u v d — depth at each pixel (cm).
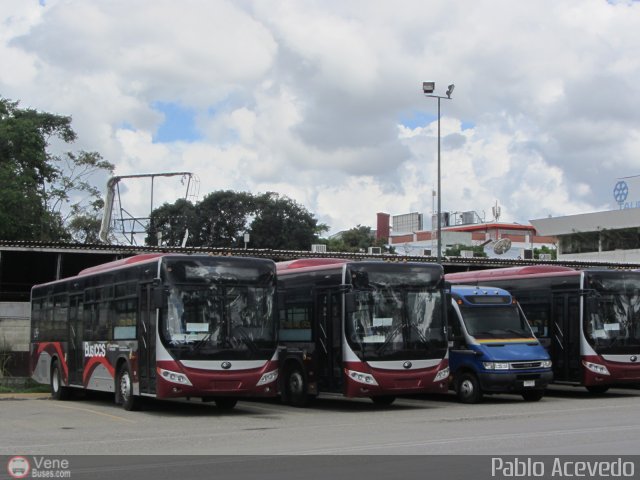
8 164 4784
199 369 1764
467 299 2252
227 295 1828
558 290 2362
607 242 7338
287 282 2175
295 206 7594
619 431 1377
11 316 3269
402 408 2048
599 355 2255
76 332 2280
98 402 2284
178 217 7512
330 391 1964
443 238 10450
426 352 1959
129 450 1256
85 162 5578
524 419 1653
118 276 2020
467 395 2191
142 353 1866
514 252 10294
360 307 1925
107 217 4966
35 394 2606
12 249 3191
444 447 1199
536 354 2181
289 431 1492
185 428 1581
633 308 2316
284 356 2150
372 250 4319
